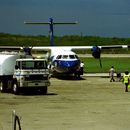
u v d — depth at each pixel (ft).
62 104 116.26
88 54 456.04
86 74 226.99
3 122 89.76
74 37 627.46
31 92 147.95
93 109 107.04
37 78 137.28
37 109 107.45
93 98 129.18
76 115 98.22
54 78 204.33
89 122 89.45
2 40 615.57
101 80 192.44
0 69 146.82
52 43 249.75
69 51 200.75
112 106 112.16
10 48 214.48
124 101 122.21
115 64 301.84
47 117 95.61
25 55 147.95
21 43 586.04
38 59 138.31
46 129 82.33
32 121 90.68
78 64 192.13
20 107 111.04
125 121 90.48
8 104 116.98
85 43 577.02
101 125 86.22
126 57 387.55
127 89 149.28
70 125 86.33
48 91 149.18
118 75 195.31
